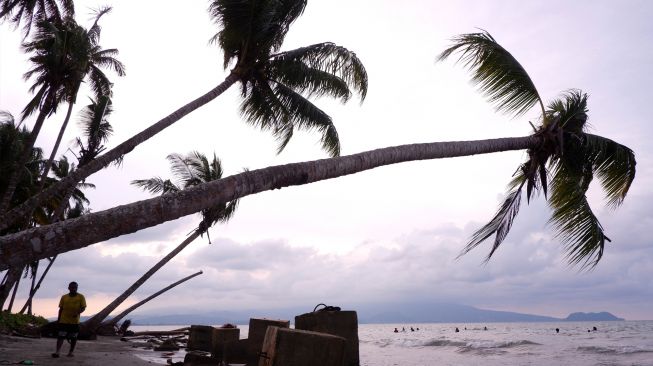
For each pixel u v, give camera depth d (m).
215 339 12.62
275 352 6.25
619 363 22.86
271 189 4.68
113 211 3.59
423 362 22.83
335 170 5.29
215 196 4.12
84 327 20.42
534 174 7.89
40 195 12.16
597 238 8.86
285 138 16.41
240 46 13.45
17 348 12.07
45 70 18.02
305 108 15.38
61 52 17.78
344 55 14.28
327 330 8.77
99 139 18.61
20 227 27.14
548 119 8.61
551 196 8.87
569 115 8.31
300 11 12.30
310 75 14.68
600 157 8.48
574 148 8.05
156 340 25.73
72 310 10.95
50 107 18.02
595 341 44.97
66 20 20.70
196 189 4.05
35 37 19.02
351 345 8.90
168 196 3.87
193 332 16.86
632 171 8.80
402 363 22.00
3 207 17.59
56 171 32.78
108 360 10.91
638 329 92.81
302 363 6.29
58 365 9.27
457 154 6.84
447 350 33.72
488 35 8.57
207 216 23.83
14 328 18.25
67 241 3.34
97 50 23.30
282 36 13.27
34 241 3.23
